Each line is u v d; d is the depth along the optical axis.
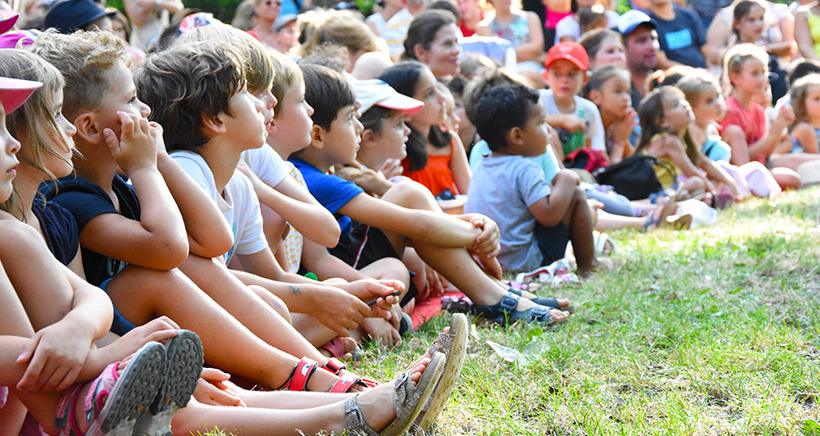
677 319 4.97
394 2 12.64
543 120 7.30
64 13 7.23
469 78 10.30
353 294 4.40
